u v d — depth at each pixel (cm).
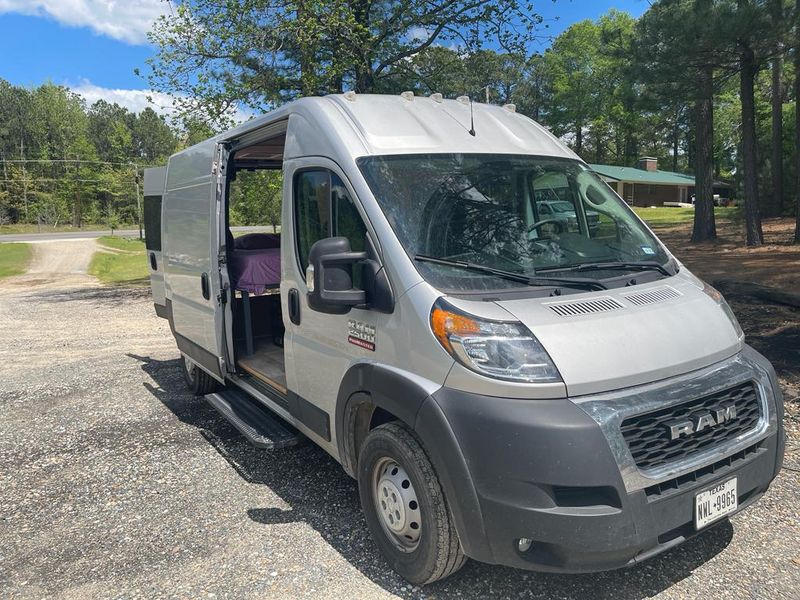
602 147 7062
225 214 546
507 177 382
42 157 7775
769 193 2569
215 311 547
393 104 412
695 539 359
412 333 308
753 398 321
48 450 538
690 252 1758
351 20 1269
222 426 583
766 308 895
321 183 386
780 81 2486
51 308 1494
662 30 1491
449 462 283
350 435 364
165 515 412
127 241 4456
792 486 412
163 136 9406
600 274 353
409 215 340
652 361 294
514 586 322
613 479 264
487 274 326
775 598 305
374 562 348
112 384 746
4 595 330
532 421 268
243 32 1345
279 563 349
